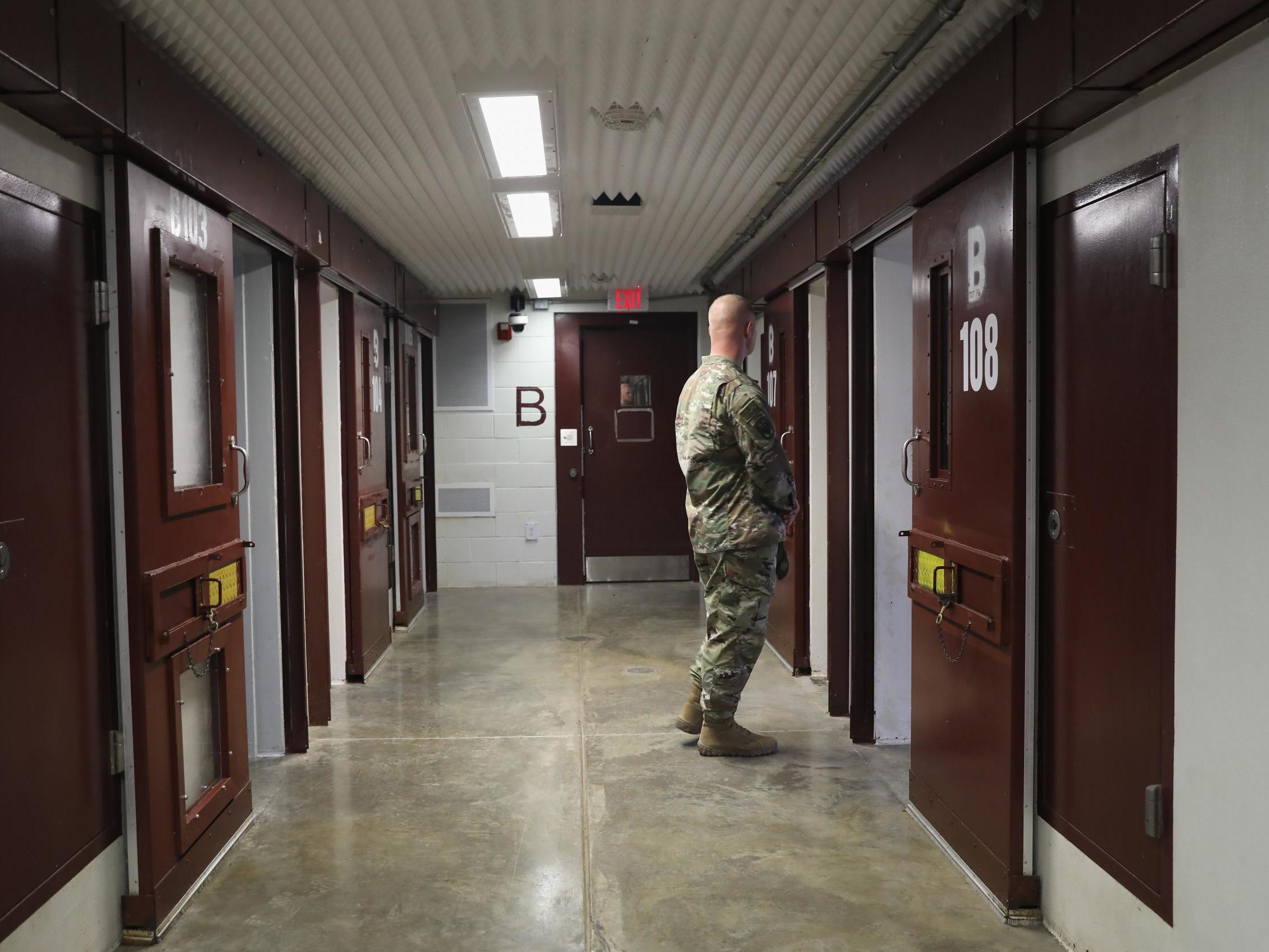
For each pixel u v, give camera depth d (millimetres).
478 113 3055
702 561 3822
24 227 2076
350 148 3562
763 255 5441
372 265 5324
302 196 3830
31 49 1859
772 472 3596
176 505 2625
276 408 3848
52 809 2158
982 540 2660
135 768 2447
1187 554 1890
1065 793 2385
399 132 3414
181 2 2279
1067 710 2359
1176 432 1917
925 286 3082
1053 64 2082
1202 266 1822
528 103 2969
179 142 2568
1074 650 2320
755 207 4707
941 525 2980
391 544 6305
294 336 3875
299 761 3820
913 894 2682
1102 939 2227
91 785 2324
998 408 2543
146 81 2369
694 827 3146
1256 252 1682
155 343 2531
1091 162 2211
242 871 2850
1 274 1994
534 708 4527
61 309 2213
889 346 3918
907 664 3982
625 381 8109
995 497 2570
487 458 8008
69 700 2232
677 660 5422
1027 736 2498
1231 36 1725
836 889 2711
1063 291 2340
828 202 4031
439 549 8031
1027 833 2514
